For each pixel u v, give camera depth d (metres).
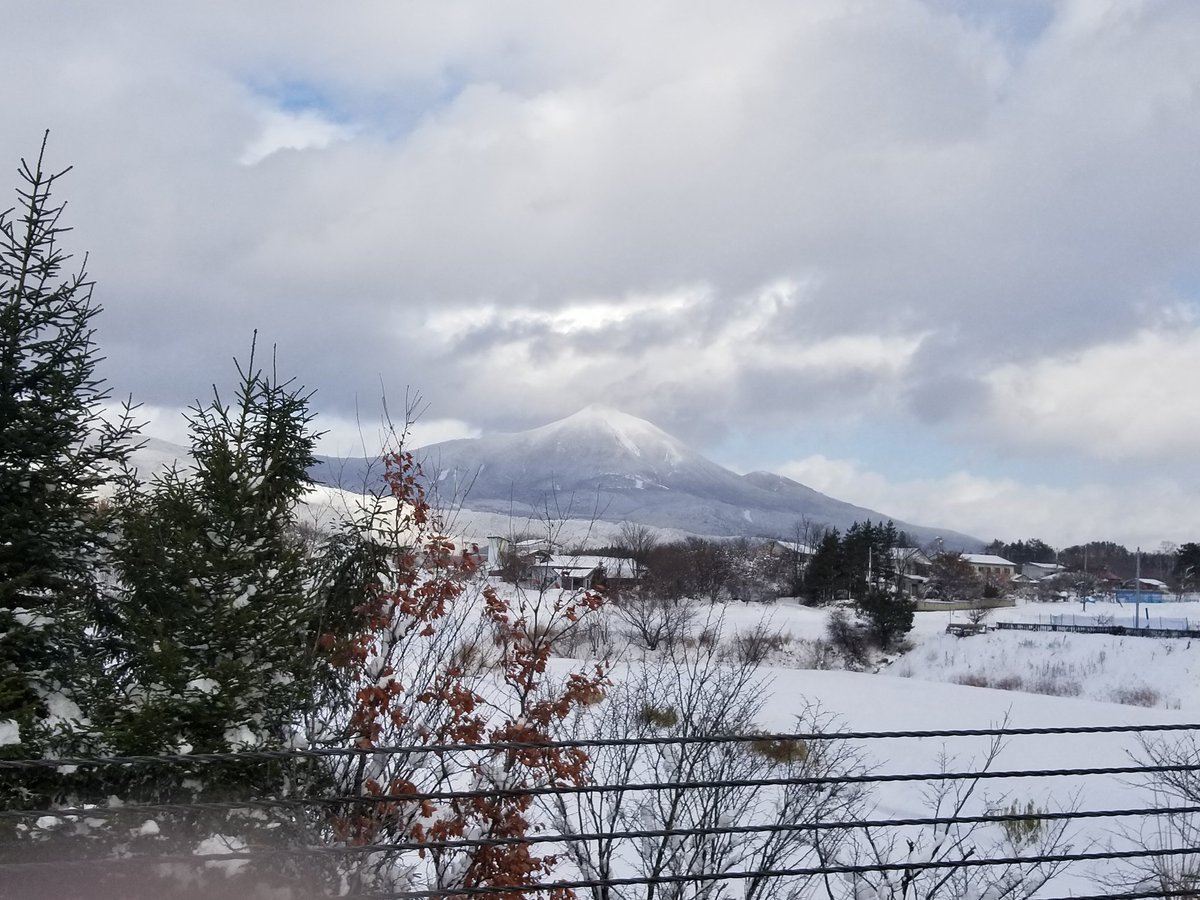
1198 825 13.38
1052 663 59.34
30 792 7.88
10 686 8.21
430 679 10.63
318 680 9.71
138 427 9.38
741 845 11.61
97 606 8.95
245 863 8.13
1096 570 165.75
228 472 9.38
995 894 10.84
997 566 160.62
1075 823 16.55
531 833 11.01
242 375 9.76
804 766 12.15
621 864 11.66
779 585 85.19
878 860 10.68
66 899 7.57
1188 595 136.00
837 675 40.03
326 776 9.52
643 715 12.55
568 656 15.08
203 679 8.62
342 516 10.53
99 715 8.70
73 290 8.89
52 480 8.63
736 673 15.59
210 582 9.05
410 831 9.42
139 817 8.16
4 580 8.42
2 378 8.48
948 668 61.19
